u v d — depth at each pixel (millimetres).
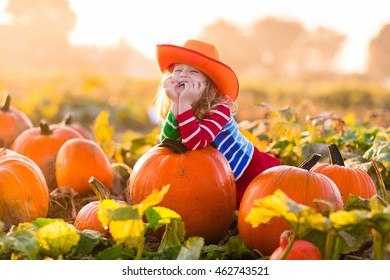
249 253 4102
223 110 4805
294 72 145125
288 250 3438
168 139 4609
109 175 6199
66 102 19094
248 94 40438
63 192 6008
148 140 7715
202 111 4770
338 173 4691
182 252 3527
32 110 17312
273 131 6871
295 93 41125
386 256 3736
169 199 4379
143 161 4609
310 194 4023
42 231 3660
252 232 4105
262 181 4188
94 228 4391
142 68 138375
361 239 3561
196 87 4641
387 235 3504
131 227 3506
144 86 34906
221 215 4496
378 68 140750
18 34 120688
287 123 6652
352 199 3773
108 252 3789
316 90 42562
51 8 123125
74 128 7305
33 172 4836
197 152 4547
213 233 4527
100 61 124000
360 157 5613
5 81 31500
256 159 5234
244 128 7465
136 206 3480
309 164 4402
